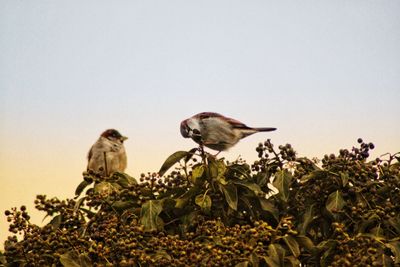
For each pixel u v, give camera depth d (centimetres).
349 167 517
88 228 507
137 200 530
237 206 532
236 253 445
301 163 541
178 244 459
